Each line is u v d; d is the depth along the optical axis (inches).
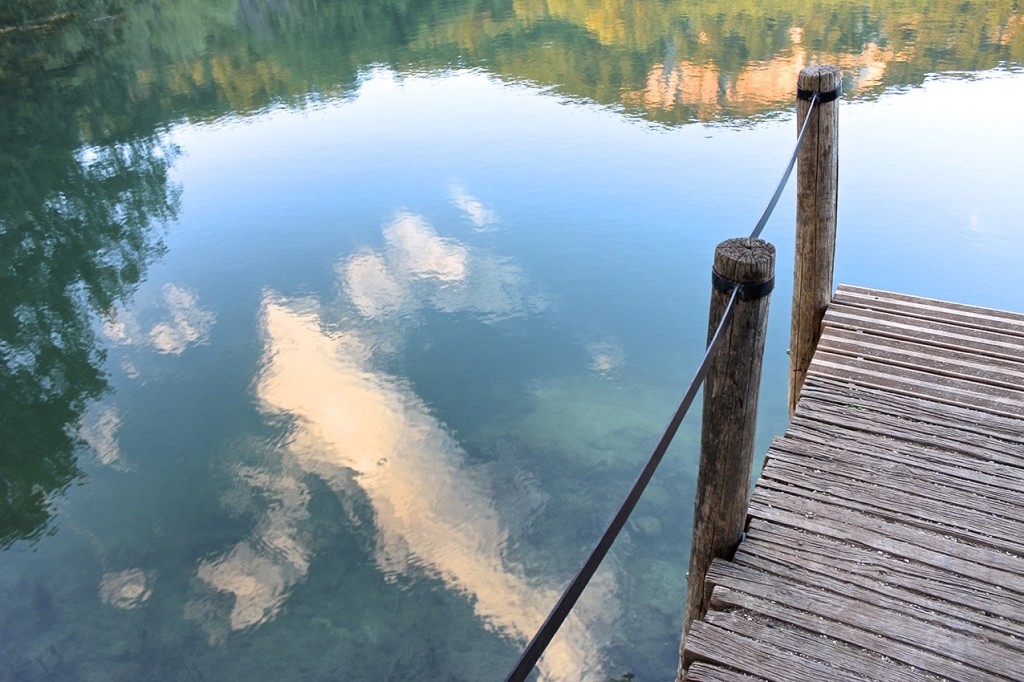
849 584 90.8
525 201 455.2
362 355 332.2
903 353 135.8
